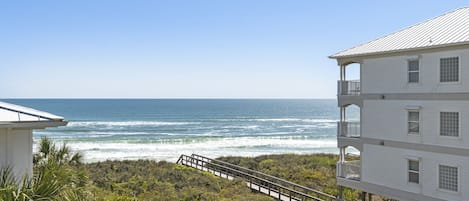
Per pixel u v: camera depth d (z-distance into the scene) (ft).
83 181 27.71
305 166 136.87
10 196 21.17
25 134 28.07
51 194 22.68
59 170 24.59
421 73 67.72
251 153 211.61
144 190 93.76
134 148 221.87
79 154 42.73
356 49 80.28
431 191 66.59
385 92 73.61
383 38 79.71
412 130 69.62
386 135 73.67
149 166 128.98
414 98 68.80
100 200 49.75
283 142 257.55
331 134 309.22
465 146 61.67
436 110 65.57
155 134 296.51
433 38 67.21
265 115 539.70
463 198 62.03
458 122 62.69
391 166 72.90
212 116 505.66
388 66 73.00
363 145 78.13
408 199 69.92
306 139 276.21
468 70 60.85
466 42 59.52
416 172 69.10
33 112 29.55
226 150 221.05
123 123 384.68
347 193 92.22
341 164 82.79
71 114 514.68
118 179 104.47
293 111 642.22
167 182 102.06
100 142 244.42
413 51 68.23
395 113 72.02
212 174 112.47
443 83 64.34
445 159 64.49
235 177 106.52
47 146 39.47
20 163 27.71
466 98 61.31
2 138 26.96
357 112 612.70
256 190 91.91
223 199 83.20
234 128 352.69
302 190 96.07
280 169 130.41
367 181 77.30
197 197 85.46
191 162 130.00
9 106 30.60
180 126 362.12
